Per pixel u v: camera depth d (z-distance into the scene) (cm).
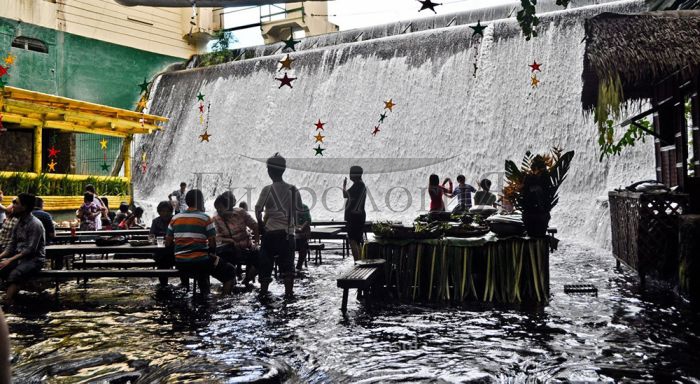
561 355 418
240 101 2839
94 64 2881
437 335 489
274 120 2702
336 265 1025
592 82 724
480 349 441
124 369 411
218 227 785
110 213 1744
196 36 3350
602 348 432
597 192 1788
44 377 397
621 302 601
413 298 667
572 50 2023
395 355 431
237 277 875
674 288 672
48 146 2433
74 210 1775
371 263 651
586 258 996
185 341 487
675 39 599
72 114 1770
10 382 122
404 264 675
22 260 708
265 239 699
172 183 2883
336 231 1012
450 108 2236
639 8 1939
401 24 2872
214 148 2833
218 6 1026
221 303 662
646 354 414
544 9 2581
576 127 1930
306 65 2722
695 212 621
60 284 835
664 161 952
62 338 506
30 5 2612
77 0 2803
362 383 369
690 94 794
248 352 448
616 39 617
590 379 363
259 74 2839
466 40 2291
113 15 2967
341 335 497
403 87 2391
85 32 2839
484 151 2094
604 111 636
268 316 584
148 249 781
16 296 704
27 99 1636
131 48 3056
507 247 645
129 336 509
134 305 661
